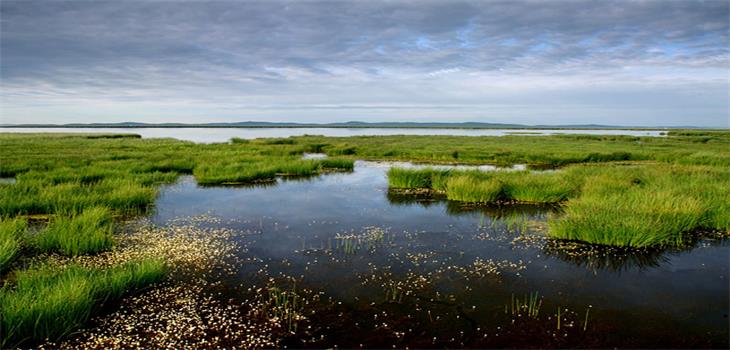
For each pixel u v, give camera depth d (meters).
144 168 21.42
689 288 6.96
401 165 27.73
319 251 8.97
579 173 18.69
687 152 32.53
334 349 5.17
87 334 5.42
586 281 7.29
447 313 6.10
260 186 18.23
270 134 109.12
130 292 6.66
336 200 14.98
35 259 8.10
